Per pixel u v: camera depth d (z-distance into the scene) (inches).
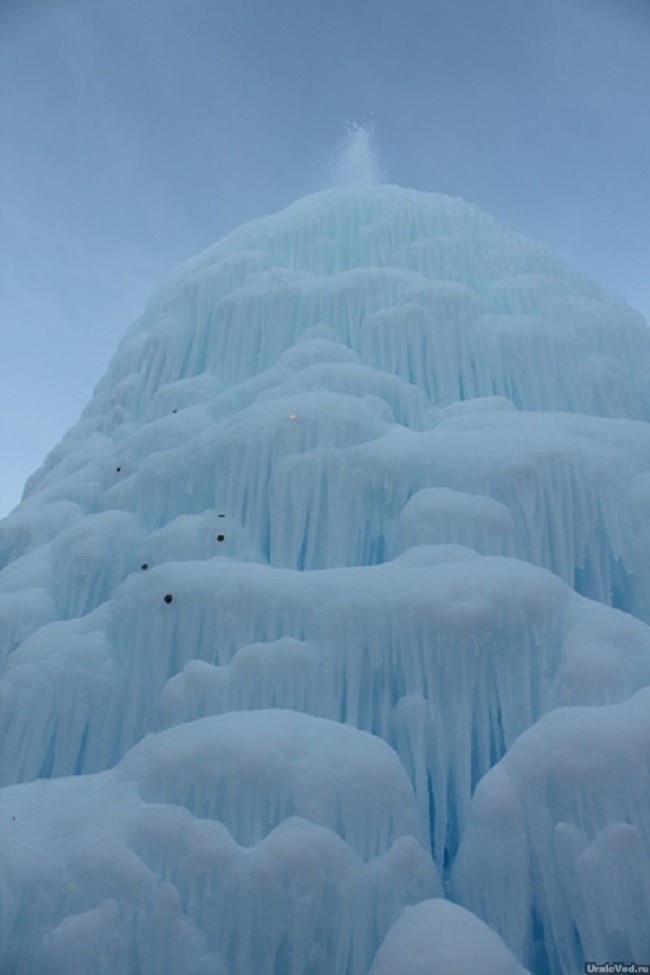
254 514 335.0
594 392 404.5
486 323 427.2
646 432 341.7
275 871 178.4
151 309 574.6
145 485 376.2
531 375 408.8
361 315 450.9
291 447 333.7
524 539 295.6
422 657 243.8
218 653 267.0
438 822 223.5
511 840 189.9
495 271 501.0
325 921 179.9
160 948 174.2
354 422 335.9
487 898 189.8
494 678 240.5
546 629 242.5
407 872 193.3
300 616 260.7
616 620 247.3
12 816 210.5
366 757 208.7
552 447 304.3
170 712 251.0
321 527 318.7
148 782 212.2
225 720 220.2
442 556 273.3
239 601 268.4
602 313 458.9
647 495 298.0
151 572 299.1
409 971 162.1
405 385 398.3
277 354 446.6
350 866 184.9
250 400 400.5
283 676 244.4
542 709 233.1
